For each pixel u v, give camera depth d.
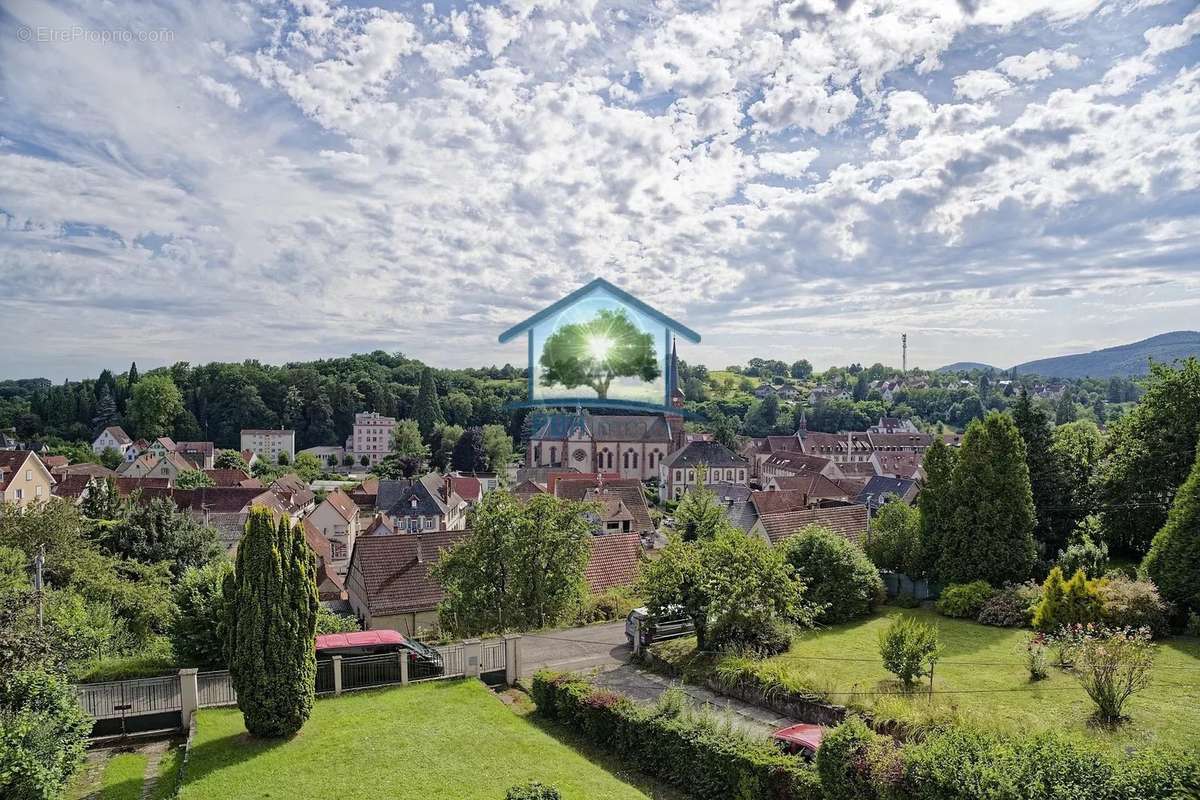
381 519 71.69
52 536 29.83
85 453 132.62
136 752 17.27
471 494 98.38
